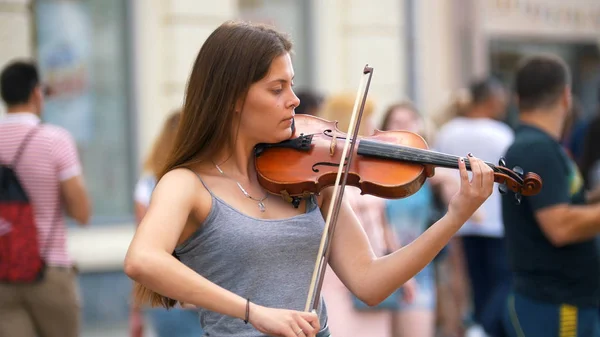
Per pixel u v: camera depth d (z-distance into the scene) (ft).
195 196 17.28
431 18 58.18
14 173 31.35
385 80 56.39
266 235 17.30
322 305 18.26
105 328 48.67
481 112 46.42
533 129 26.73
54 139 32.01
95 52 49.44
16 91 32.04
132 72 49.98
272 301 17.22
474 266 45.09
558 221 25.34
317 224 17.95
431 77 58.34
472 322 48.88
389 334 34.53
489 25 62.08
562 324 26.02
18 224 31.07
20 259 31.04
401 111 38.40
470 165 17.52
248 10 54.08
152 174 33.47
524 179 17.65
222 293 15.99
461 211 17.30
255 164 18.33
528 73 27.12
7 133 31.68
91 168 49.49
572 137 47.50
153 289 16.12
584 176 39.11
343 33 55.62
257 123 17.70
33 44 47.91
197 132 17.75
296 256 17.51
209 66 17.71
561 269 25.96
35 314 31.89
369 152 18.48
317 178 18.03
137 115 50.08
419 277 34.91
